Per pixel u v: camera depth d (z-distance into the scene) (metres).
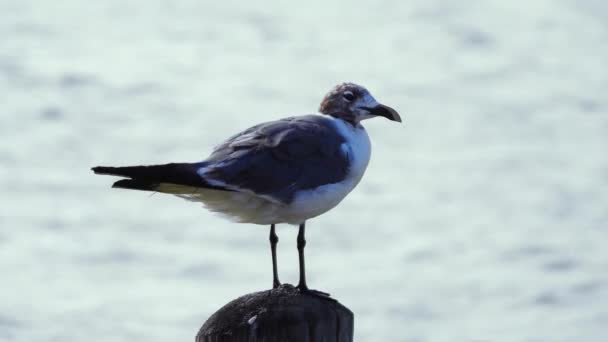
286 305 10.69
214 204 12.37
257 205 12.39
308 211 12.58
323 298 11.06
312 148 12.62
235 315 10.67
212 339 10.61
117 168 11.57
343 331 10.77
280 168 12.37
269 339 10.54
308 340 10.59
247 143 12.46
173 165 11.83
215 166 12.09
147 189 11.83
